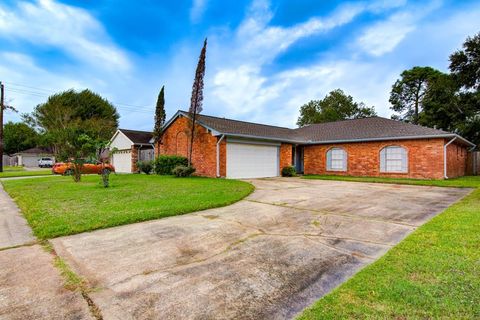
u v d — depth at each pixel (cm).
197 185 1022
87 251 371
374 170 1571
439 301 226
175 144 1700
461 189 1013
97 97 3353
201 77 1470
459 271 281
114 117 3481
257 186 1103
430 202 729
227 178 1370
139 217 531
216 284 279
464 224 462
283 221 530
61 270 311
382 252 365
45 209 598
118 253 364
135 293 261
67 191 875
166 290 266
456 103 2344
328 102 4088
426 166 1398
